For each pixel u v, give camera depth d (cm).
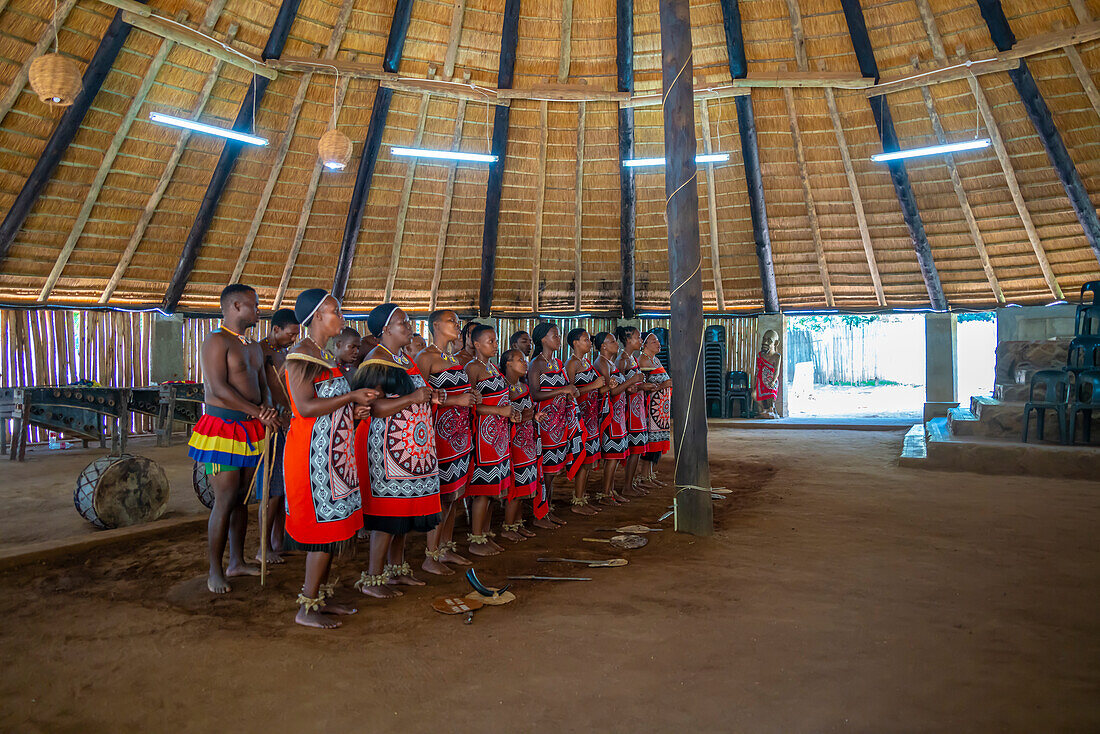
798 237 1180
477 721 225
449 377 399
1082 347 758
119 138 849
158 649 287
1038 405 743
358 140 1006
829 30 916
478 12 908
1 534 469
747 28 933
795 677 254
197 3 784
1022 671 256
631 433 636
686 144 484
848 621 310
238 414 365
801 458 857
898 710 228
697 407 479
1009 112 937
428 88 956
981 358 2567
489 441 430
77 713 234
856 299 1240
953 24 872
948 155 1015
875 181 1074
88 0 721
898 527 488
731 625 307
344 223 1098
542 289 1280
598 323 1380
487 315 1256
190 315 1107
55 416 841
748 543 452
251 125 913
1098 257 1016
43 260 921
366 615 326
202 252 1045
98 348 1023
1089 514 522
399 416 340
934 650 277
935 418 1173
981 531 473
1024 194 1014
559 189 1141
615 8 923
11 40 712
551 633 301
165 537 473
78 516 523
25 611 332
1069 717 222
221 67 847
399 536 377
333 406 302
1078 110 891
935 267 1148
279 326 437
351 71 907
